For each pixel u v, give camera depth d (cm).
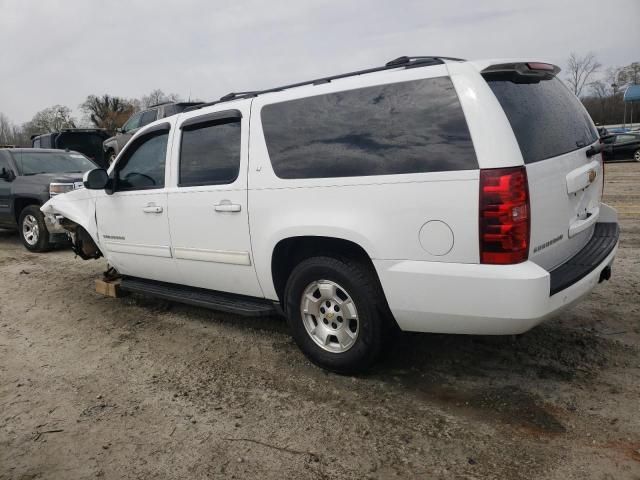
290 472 268
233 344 436
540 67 321
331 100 343
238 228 390
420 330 323
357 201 322
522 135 294
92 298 589
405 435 293
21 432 318
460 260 290
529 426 293
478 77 292
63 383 382
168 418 326
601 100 5306
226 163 400
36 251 866
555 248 318
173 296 464
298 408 328
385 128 316
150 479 269
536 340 397
